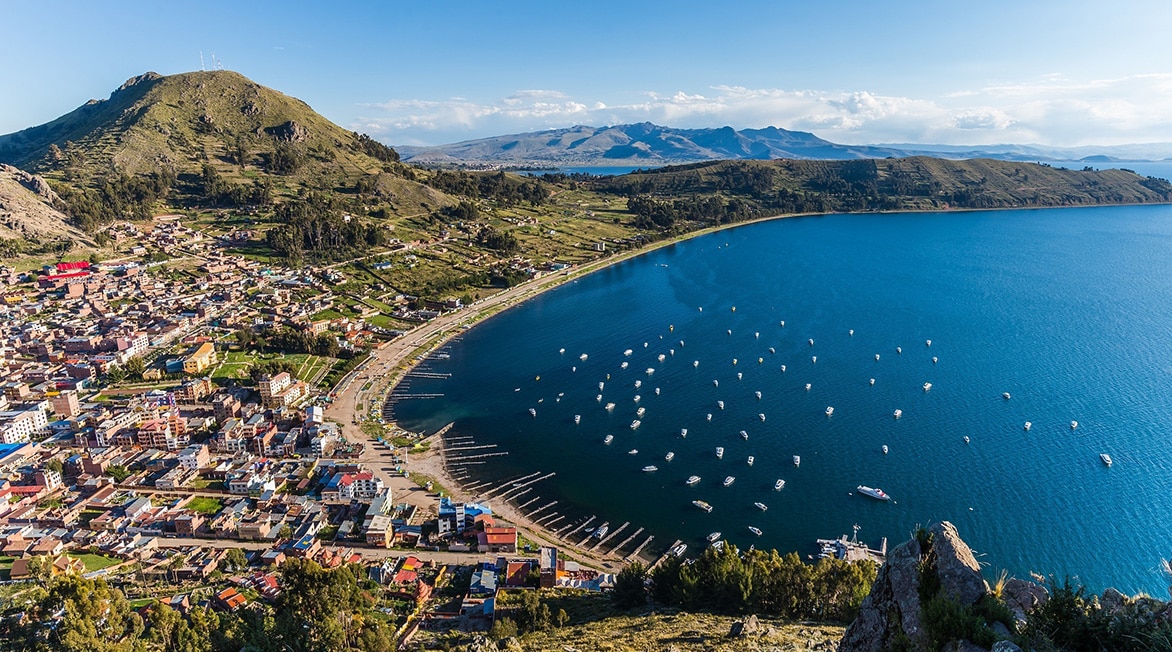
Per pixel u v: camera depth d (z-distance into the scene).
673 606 87.06
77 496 141.50
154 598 104.31
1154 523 122.56
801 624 70.94
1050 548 117.75
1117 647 25.98
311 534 127.62
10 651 74.88
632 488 146.50
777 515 133.62
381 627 82.25
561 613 90.75
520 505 141.38
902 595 28.83
